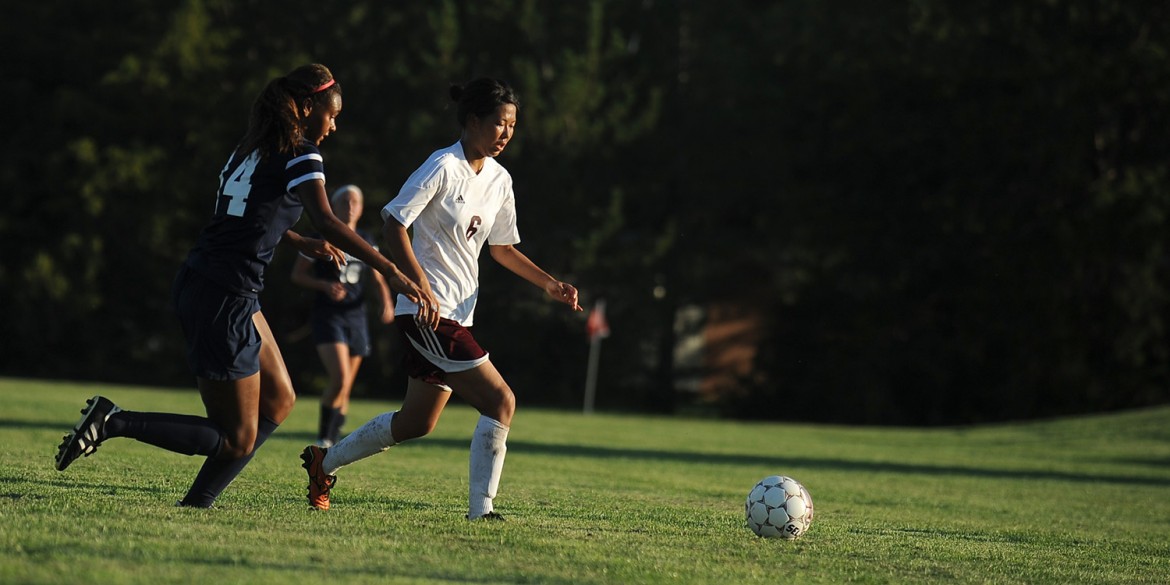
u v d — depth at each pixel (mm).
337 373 42312
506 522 21672
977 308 127812
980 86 130250
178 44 138125
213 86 139125
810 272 139000
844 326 137125
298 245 21156
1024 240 124625
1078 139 122188
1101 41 126375
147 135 143500
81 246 136750
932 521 29906
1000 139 125625
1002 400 129000
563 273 143750
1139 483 52281
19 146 141875
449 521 21438
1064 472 57531
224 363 19922
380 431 22203
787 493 23031
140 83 138000
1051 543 26125
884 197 135000
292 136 19656
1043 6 125562
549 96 143500
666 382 150375
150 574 14133
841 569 19172
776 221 145000
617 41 142125
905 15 132750
